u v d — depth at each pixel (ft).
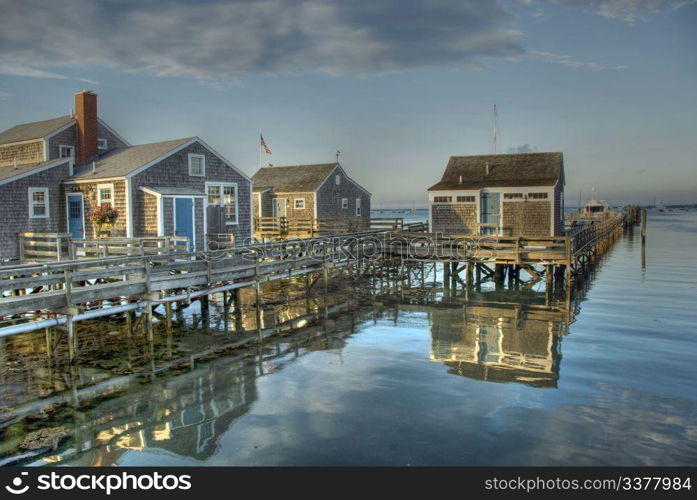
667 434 25.90
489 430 26.50
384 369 36.47
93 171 74.49
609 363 37.11
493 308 57.98
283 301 62.03
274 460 23.85
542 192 96.78
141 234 71.26
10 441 25.86
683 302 59.82
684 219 383.65
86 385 33.37
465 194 102.12
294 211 130.00
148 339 41.60
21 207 70.90
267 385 33.42
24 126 97.91
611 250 127.75
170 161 75.10
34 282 35.17
